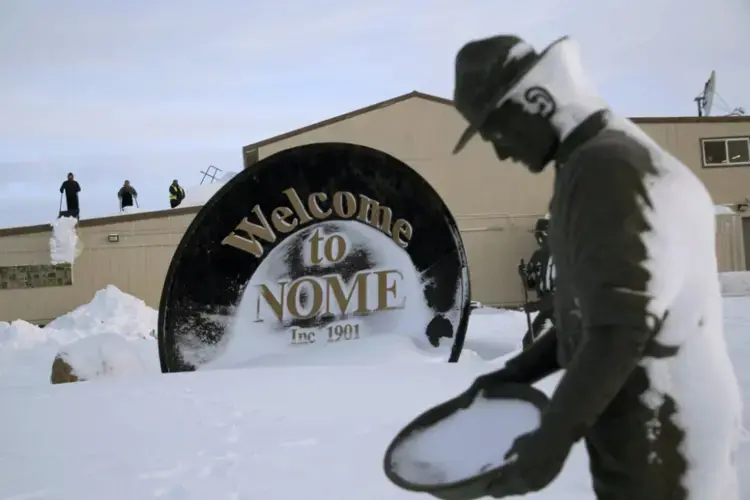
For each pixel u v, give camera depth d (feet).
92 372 31.14
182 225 97.09
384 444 17.15
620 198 5.94
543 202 96.27
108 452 17.33
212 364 31.12
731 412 6.37
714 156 98.63
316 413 20.44
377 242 32.35
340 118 95.96
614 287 5.77
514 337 50.90
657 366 6.26
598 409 5.72
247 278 31.99
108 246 95.81
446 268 31.71
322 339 31.71
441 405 7.54
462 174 96.07
